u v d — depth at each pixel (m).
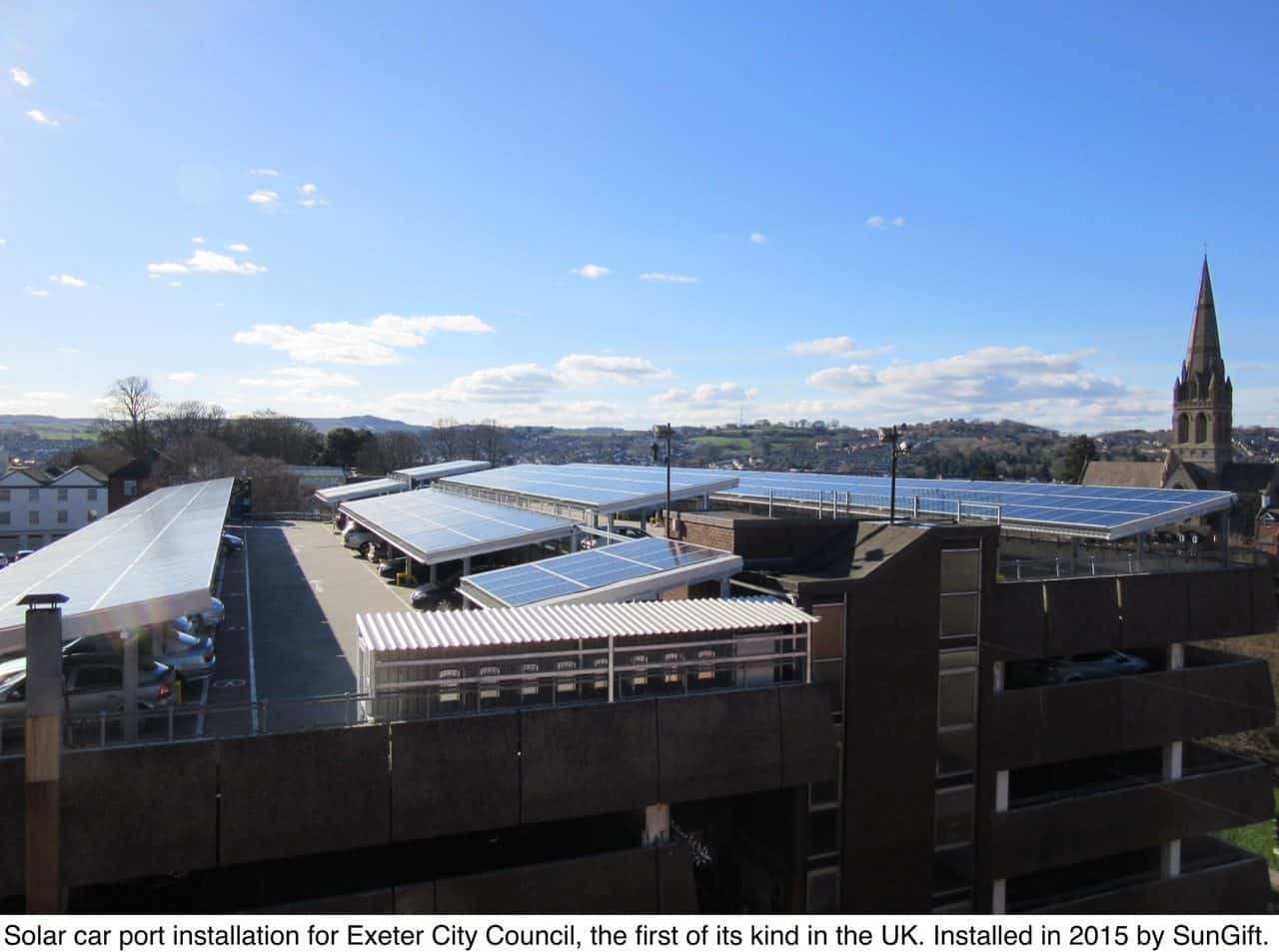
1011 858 24.94
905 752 23.33
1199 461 124.56
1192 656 32.22
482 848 20.34
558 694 18.91
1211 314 126.94
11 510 95.19
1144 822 27.31
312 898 17.19
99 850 15.14
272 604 37.22
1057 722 25.80
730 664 20.64
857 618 22.47
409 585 42.09
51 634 15.06
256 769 16.05
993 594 24.84
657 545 28.53
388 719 17.50
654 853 19.14
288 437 153.12
